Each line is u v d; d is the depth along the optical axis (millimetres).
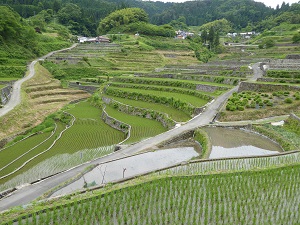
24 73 71688
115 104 51625
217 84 54875
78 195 16938
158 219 14859
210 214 15203
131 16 149875
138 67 89000
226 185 18125
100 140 35312
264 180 18688
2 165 29594
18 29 88125
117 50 101250
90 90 70500
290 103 39594
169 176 18969
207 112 39219
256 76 56531
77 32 151750
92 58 91750
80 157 29469
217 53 122562
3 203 18859
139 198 16625
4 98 52156
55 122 46688
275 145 29156
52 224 14352
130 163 25625
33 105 54562
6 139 39094
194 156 27922
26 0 171750
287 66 59188
